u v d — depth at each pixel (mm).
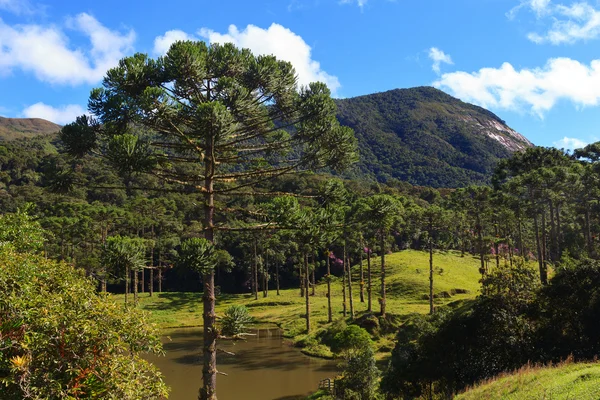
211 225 12625
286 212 12453
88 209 64250
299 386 26297
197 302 64062
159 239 69188
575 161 59188
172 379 28062
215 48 13391
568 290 18688
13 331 6277
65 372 6547
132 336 8047
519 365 17359
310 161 14094
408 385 18938
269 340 41125
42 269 8664
